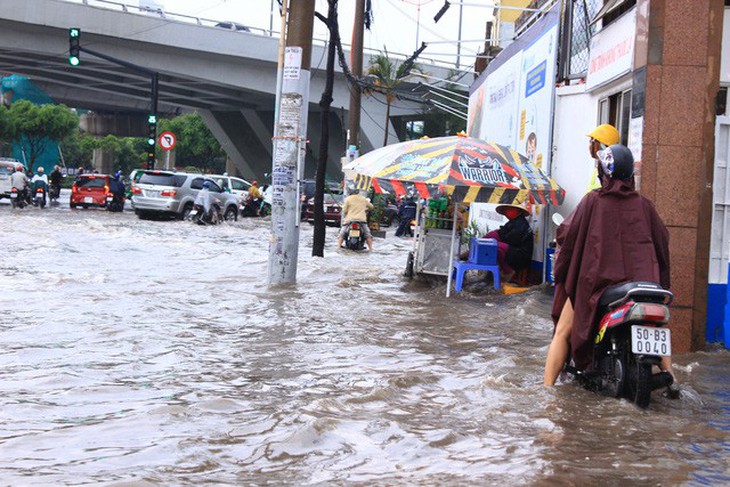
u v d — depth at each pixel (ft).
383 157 40.88
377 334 28.37
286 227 42.83
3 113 296.71
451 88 162.30
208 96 228.43
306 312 33.09
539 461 13.64
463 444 14.78
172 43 186.70
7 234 69.26
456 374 21.81
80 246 62.28
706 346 27.89
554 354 20.04
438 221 44.11
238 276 46.29
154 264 52.19
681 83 27.12
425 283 45.44
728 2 29.22
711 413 18.16
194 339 26.18
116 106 313.94
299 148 43.01
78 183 128.06
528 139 52.37
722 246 29.12
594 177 37.73
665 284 19.62
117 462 13.47
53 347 24.23
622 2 34.78
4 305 32.27
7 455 13.88
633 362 18.37
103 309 31.81
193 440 14.84
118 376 20.59
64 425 15.92
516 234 45.29
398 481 12.55
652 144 27.27
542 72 49.26
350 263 58.90
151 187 108.99
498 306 37.04
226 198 117.08
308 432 15.02
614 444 14.92
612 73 37.19
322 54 191.11
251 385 19.84
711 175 27.09
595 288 18.99
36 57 196.95
